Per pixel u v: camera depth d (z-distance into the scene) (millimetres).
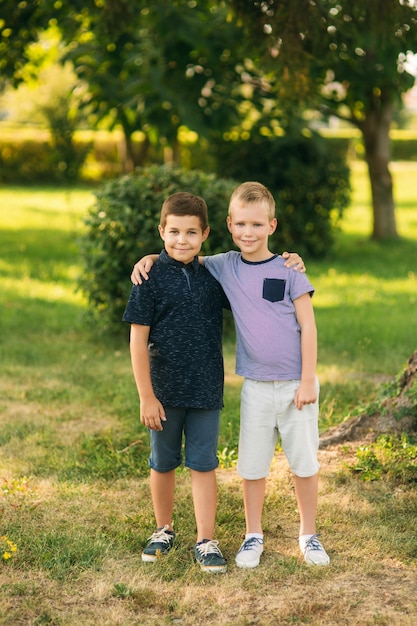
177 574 3104
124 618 2783
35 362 6410
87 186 26688
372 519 3557
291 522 3572
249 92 11094
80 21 10164
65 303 8578
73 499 3832
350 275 10445
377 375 6109
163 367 3133
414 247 12695
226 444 4578
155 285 3117
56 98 26797
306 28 5164
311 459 3195
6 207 19016
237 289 3137
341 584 3020
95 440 4676
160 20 9250
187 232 3102
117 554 3256
